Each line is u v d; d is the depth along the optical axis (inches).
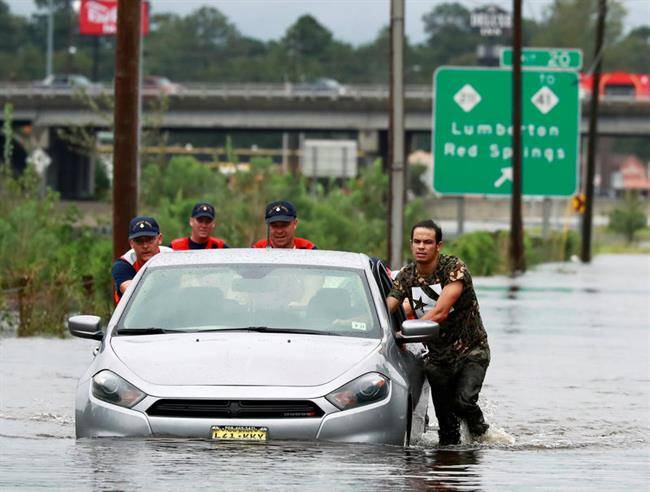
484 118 4862.2
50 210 3420.3
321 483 862.5
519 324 2689.5
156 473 884.0
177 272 1165.7
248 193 4377.5
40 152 3971.5
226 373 1014.4
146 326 1109.1
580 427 1362.0
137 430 998.4
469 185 4881.9
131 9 2130.9
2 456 972.6
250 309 1117.1
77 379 1663.4
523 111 4987.7
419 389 1181.1
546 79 4985.2
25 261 2551.7
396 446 1024.9
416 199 5816.9
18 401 1450.5
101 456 940.6
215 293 1138.0
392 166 3043.8
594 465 1034.7
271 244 1393.9
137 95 2148.1
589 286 4160.9
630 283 4379.9
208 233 1544.0
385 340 1092.5
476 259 4771.2
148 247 1411.2
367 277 1166.3
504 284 4215.1
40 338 2192.4
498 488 887.7
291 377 1012.5
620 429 1349.7
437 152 4881.9
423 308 1232.2
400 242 3043.8
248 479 868.0
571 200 6742.1
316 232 4439.0
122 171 2140.7
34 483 853.2
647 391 1679.4
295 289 1141.7
